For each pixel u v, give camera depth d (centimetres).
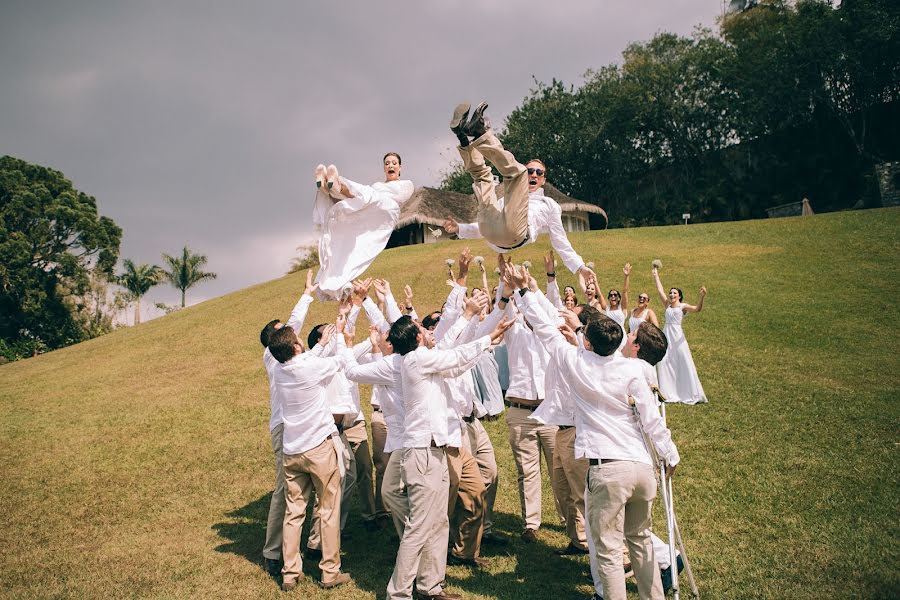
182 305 5066
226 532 712
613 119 5544
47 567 627
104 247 4431
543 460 884
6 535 723
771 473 748
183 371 1652
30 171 4303
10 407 1448
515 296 580
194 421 1214
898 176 4059
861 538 578
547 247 2458
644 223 5375
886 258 1889
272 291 2558
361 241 559
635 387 468
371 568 602
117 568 619
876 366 1152
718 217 5181
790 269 1912
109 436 1154
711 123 5488
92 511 797
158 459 1008
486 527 643
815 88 4628
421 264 2422
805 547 571
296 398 581
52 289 4269
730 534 611
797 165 5053
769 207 5047
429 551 516
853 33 4284
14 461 1033
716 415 984
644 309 1129
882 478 704
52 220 4212
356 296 673
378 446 716
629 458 457
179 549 665
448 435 542
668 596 504
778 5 4959
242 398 1355
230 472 930
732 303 1644
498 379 877
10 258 3966
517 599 520
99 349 2147
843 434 852
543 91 5881
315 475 573
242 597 546
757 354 1288
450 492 569
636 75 5575
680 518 655
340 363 596
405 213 3409
